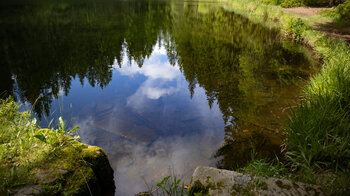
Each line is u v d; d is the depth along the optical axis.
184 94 4.90
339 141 2.40
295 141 2.74
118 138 3.31
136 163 2.80
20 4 26.06
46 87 5.32
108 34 11.98
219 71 6.25
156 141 3.27
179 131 3.54
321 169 2.25
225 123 3.74
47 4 26.42
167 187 2.37
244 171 2.49
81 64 7.17
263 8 17.19
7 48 9.12
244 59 7.30
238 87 5.18
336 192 1.76
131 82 5.66
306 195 1.74
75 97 4.75
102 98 4.73
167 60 7.41
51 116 3.92
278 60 7.10
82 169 2.07
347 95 3.27
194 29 12.77
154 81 5.72
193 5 25.36
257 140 3.24
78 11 21.19
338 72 3.83
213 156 2.93
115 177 2.56
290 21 10.75
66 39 10.76
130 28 13.70
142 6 25.73
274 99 4.54
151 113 4.10
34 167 1.97
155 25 14.58
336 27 10.88
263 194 1.75
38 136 2.13
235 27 12.88
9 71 6.50
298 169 2.51
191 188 1.90
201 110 4.20
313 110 3.00
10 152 2.10
